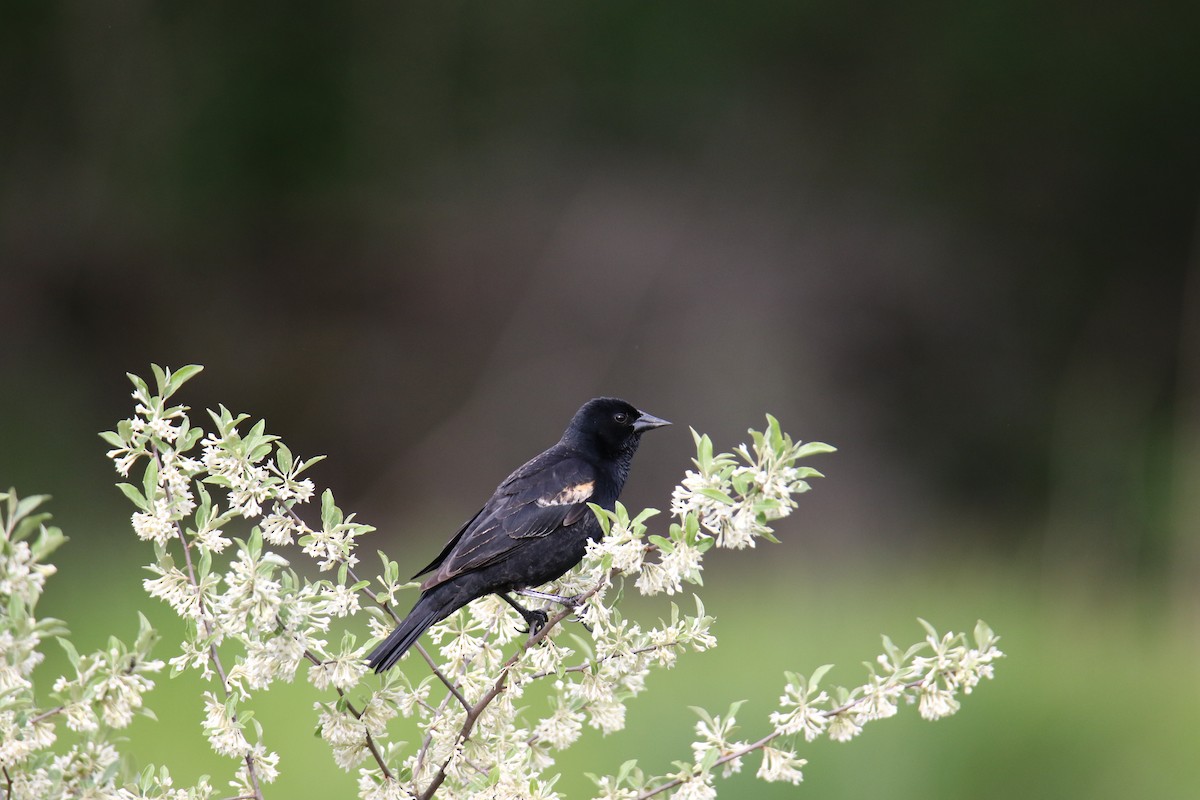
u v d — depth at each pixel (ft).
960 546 57.93
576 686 12.34
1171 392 71.31
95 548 41.57
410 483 61.72
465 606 15.25
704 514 11.69
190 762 25.48
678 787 11.89
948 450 68.74
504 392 64.18
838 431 65.67
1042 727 30.63
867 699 11.45
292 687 27.53
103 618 33.14
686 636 11.96
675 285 67.31
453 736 12.32
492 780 11.94
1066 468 56.44
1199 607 44.09
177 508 11.65
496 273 66.80
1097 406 63.93
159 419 11.68
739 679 31.37
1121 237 75.41
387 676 12.24
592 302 66.33
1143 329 74.18
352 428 62.95
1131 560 49.60
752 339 66.54
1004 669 33.83
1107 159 75.87
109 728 10.54
